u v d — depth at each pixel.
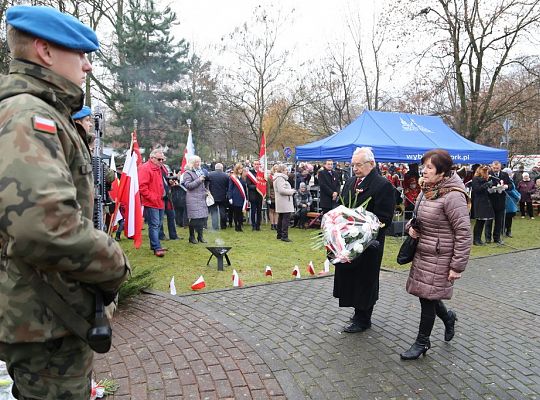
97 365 3.35
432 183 3.48
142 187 7.27
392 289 5.64
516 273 6.72
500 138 23.47
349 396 3.02
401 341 3.96
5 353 1.37
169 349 3.68
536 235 10.77
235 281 5.65
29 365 1.38
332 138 11.19
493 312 4.83
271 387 3.10
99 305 1.42
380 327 4.30
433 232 3.46
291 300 5.10
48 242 1.14
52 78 1.38
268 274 6.27
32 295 1.31
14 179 1.13
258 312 4.67
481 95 18.64
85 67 1.51
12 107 1.24
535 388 3.17
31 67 1.35
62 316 1.35
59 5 12.72
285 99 26.84
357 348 3.79
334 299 5.15
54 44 1.38
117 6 21.16
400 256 3.61
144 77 21.19
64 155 1.31
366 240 3.62
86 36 1.47
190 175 8.73
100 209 2.38
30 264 1.30
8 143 1.16
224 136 32.41
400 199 12.56
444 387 3.16
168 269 6.59
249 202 11.67
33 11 1.34
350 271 4.00
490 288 5.85
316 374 3.32
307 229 11.72
